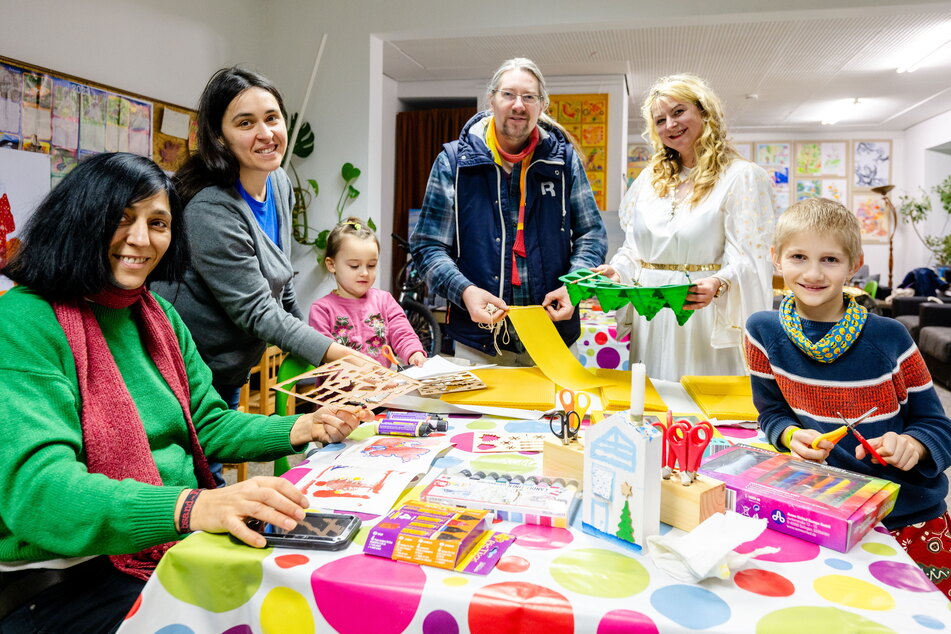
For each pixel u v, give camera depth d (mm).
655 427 721
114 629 869
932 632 549
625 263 1881
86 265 893
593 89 5715
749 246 1617
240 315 1414
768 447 1069
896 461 891
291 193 1810
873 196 9125
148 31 2990
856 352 1022
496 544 708
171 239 1060
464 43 4844
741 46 4996
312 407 3209
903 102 7234
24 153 2379
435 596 615
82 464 820
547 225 1873
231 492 755
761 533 732
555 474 909
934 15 4355
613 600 605
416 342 1904
